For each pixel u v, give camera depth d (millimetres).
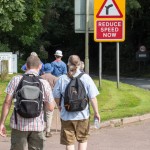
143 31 91562
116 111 23688
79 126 13148
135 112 23500
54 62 22062
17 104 11094
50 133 18547
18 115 11172
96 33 30344
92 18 28781
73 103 12898
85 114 13141
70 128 13180
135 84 54688
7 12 47500
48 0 62781
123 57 94312
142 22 90688
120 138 18547
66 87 13039
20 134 11227
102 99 28172
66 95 12969
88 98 13211
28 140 11461
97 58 103188
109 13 30031
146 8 88938
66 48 106688
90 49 103875
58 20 98188
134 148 16734
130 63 90688
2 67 37750
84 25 24844
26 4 55562
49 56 106875
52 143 17453
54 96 13258
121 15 30078
